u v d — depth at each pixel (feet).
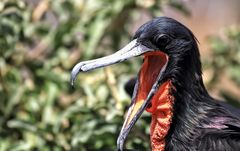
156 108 31.40
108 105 37.06
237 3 81.76
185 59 30.91
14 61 40.78
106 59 30.40
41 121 39.04
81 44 41.68
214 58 45.19
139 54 30.66
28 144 36.76
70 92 40.68
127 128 30.78
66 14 41.63
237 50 44.86
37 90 39.88
